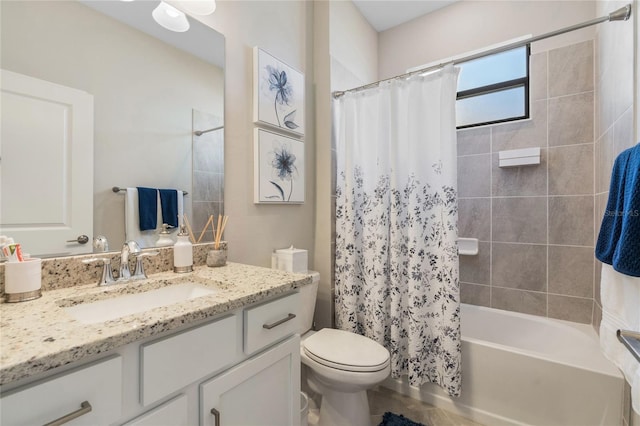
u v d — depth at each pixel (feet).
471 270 7.75
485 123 7.63
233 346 2.81
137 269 3.55
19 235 2.89
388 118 6.09
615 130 4.95
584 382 4.55
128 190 3.70
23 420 1.62
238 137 5.10
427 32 8.55
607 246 3.65
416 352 5.48
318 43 6.98
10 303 2.61
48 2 3.08
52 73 3.10
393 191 5.85
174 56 4.18
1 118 2.79
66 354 1.73
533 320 6.74
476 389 5.34
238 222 5.11
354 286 6.41
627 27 4.38
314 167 6.99
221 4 4.84
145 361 2.14
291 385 3.47
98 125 3.43
